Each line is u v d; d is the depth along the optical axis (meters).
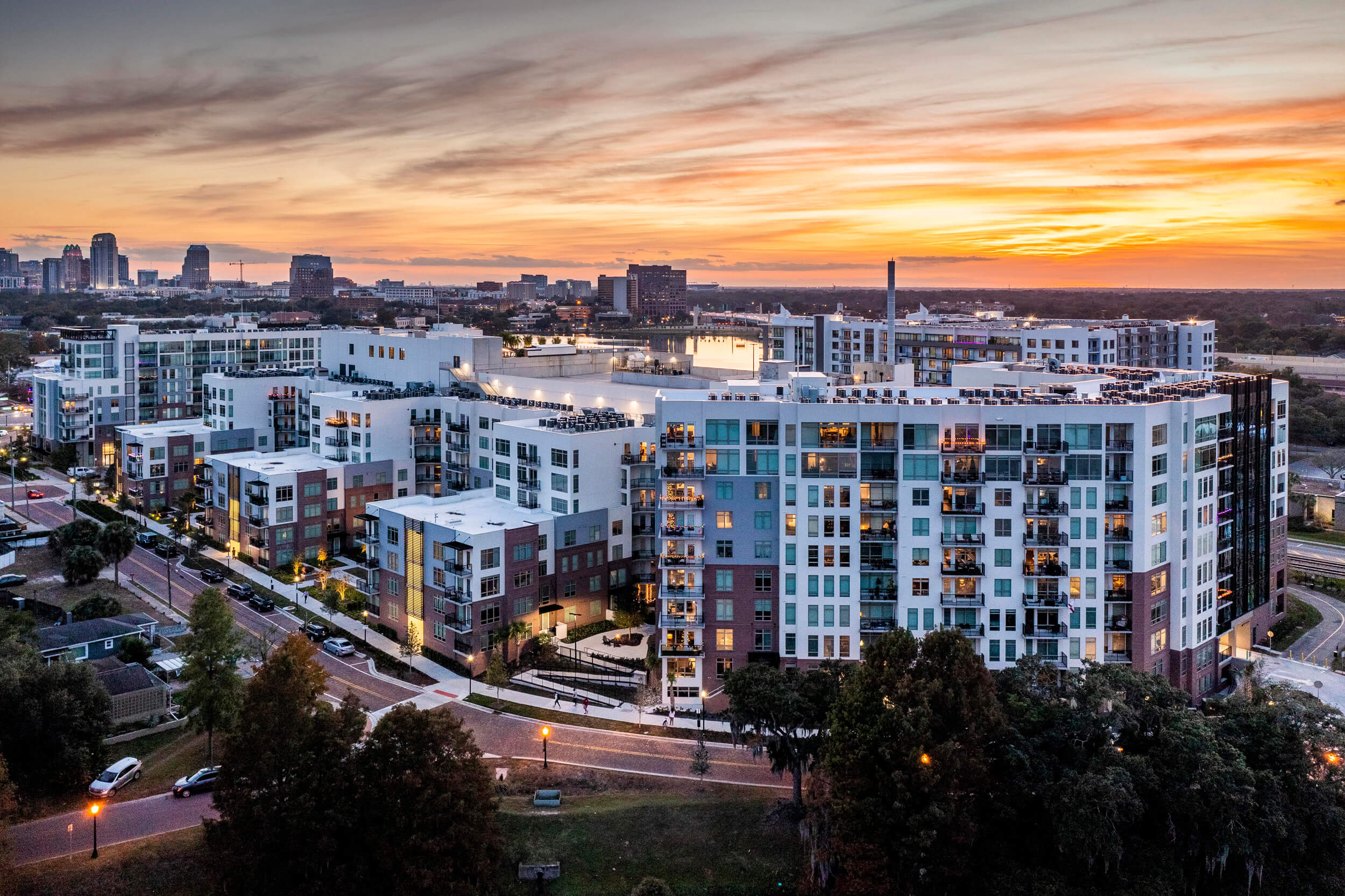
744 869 84.38
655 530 138.25
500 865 80.50
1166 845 83.19
